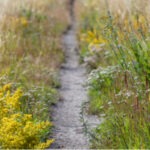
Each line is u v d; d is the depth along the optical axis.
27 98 11.73
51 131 10.68
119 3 17.81
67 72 17.45
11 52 15.38
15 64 14.79
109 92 11.80
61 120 11.69
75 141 10.27
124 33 12.64
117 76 12.20
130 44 11.21
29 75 14.63
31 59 16.39
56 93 13.94
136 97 9.63
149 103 9.53
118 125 9.70
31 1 24.23
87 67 16.59
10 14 19.03
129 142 9.17
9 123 9.02
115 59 13.40
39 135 9.94
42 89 13.33
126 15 15.74
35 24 22.02
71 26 32.28
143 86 10.16
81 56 18.58
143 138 8.99
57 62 18.09
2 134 9.02
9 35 15.84
